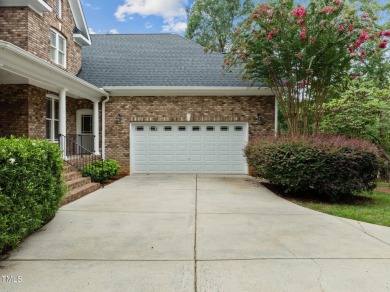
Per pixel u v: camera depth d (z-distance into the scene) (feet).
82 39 40.93
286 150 25.40
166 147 40.68
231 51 33.47
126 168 40.24
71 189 25.35
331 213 20.24
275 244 13.89
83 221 17.54
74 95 37.45
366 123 35.06
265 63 30.53
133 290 9.69
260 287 9.91
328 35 28.45
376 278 10.57
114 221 17.61
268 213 19.84
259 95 40.09
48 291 9.57
